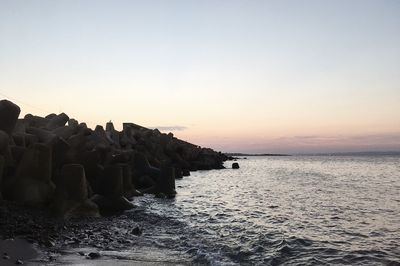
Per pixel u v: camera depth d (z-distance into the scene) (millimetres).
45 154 17094
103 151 26062
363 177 55500
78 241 12734
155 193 27781
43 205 16734
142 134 54031
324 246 14125
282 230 16734
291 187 38844
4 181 16781
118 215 18766
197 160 67688
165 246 13133
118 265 10461
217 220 18875
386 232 16906
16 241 11727
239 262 11773
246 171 68500
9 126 18766
